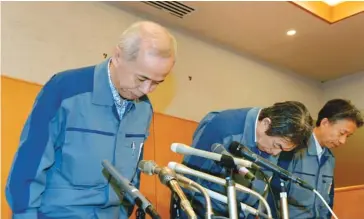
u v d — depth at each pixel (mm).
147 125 1810
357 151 4973
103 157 1624
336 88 5340
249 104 4559
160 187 3541
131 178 1701
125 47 1512
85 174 1591
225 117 2010
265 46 4457
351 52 4566
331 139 2549
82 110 1606
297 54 4656
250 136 1924
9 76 2938
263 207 1816
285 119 1824
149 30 1521
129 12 3732
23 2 3129
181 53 4055
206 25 4008
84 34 3414
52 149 1543
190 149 1664
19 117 2912
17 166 1479
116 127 1676
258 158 1761
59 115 1569
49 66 3166
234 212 1412
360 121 2588
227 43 4398
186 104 3998
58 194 1558
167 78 3895
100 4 3566
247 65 4652
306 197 2457
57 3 3309
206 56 4270
